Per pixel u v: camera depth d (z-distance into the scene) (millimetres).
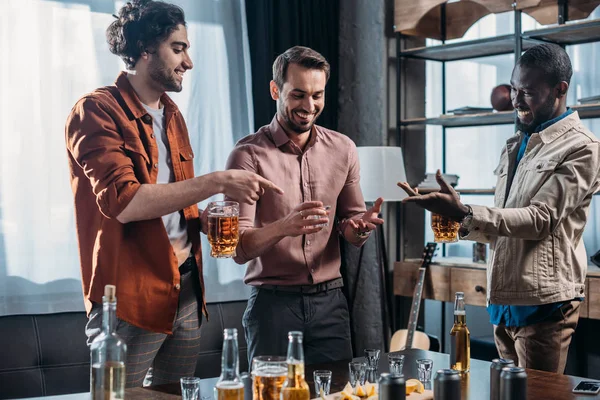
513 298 2787
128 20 2359
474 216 2566
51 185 3729
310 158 2742
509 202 2898
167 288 2330
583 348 3893
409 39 4805
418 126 4793
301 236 2635
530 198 2797
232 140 4375
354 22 4770
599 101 3848
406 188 2553
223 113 4352
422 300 4719
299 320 2631
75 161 2365
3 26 3621
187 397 1812
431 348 4355
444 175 4406
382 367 2250
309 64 2594
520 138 2998
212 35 4316
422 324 4719
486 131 4602
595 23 3736
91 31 3846
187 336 2443
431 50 4504
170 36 2359
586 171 2715
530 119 2863
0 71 3615
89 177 2275
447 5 4684
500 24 4496
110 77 3889
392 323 4703
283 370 1606
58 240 3734
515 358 2980
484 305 4137
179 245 2439
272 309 2631
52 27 3742
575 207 2721
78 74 3805
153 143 2381
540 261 2758
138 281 2297
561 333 2785
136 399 1892
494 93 4289
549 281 2748
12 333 3441
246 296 4344
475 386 2031
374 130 4719
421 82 4812
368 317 4688
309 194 2723
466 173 4703
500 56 4512
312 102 2623
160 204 2236
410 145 4785
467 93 4680
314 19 4652
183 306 2432
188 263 2463
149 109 2436
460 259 4566
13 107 3645
